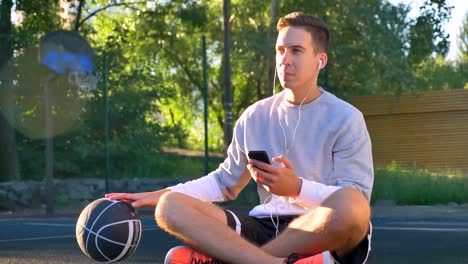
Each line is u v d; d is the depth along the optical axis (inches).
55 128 799.7
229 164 183.6
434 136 1043.9
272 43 870.4
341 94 916.6
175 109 1379.2
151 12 975.0
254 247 157.3
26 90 810.8
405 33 864.9
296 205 174.9
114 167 808.3
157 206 162.9
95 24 1071.0
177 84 1279.5
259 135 178.1
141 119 830.5
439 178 727.7
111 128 817.5
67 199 749.9
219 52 1149.1
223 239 157.5
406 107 1051.9
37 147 823.7
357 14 851.4
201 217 159.5
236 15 1086.4
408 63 917.8
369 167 170.4
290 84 171.3
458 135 1033.5
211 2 1117.1
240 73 1139.9
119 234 163.6
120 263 311.0
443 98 1035.9
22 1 864.3
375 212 613.0
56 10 896.9
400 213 602.5
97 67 815.1
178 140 1080.2
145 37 1061.1
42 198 743.1
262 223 178.9
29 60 805.2
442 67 1277.1
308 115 173.0
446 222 517.7
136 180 768.9
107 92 759.1
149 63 1096.8
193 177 780.0
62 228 506.9
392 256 332.2
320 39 173.0
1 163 781.9
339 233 157.4
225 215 171.3
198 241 158.6
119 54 868.0
